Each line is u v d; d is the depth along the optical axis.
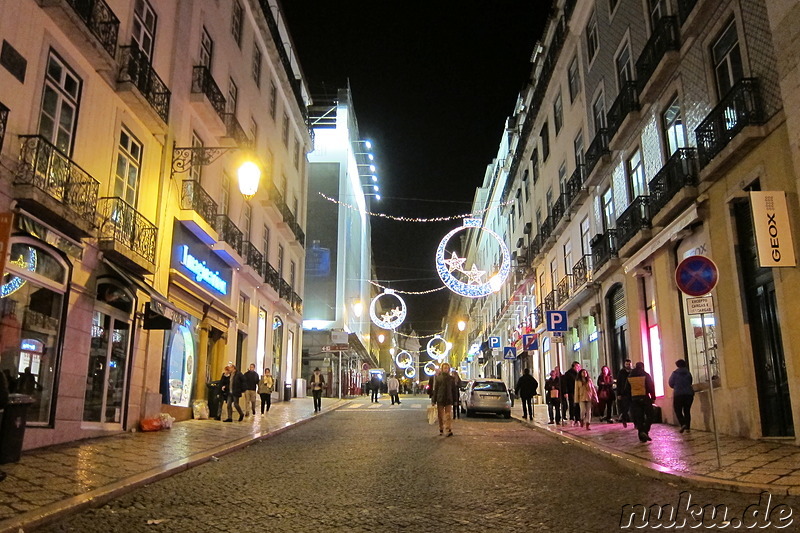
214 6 18.20
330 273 39.72
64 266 10.41
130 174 13.05
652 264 15.05
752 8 10.45
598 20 19.58
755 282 10.73
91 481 6.90
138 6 13.36
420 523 5.39
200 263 16.61
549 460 9.41
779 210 9.33
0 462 7.74
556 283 25.69
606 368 16.34
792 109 9.20
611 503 6.17
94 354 11.67
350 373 45.34
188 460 8.71
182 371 16.08
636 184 16.28
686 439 10.86
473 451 10.55
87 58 11.08
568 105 23.31
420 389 79.62
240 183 11.88
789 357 9.37
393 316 38.97
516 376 36.69
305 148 32.81
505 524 5.34
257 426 14.65
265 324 24.48
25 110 9.37
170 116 14.71
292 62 30.89
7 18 8.98
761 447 9.30
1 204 8.70
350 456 9.90
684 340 13.58
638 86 15.49
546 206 27.42
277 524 5.37
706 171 11.55
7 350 9.00
